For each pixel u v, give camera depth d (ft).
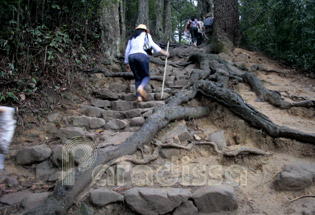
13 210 7.91
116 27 21.26
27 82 13.25
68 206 7.76
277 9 25.54
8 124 6.47
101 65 19.42
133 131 12.09
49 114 13.00
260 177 9.38
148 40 14.05
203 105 13.09
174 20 90.84
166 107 11.99
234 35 27.99
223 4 27.73
